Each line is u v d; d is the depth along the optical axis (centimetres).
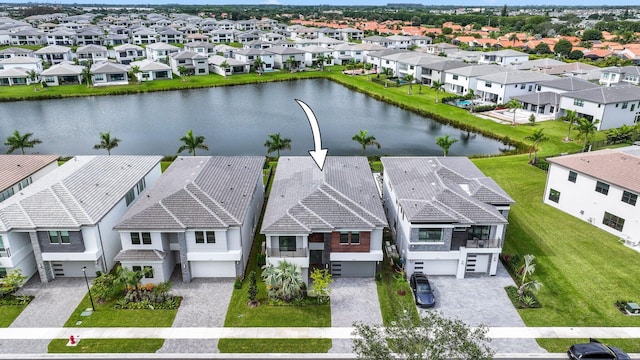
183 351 2891
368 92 11238
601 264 3800
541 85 9394
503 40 18050
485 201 3797
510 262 3791
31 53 14462
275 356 2855
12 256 3400
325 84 12719
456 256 3597
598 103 7512
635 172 4147
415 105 9775
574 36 19438
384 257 3994
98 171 4197
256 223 4428
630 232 4094
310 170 4331
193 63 13288
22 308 3269
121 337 3002
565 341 2977
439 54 14562
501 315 3228
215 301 3372
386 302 3369
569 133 7200
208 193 3719
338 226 3447
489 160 6262
